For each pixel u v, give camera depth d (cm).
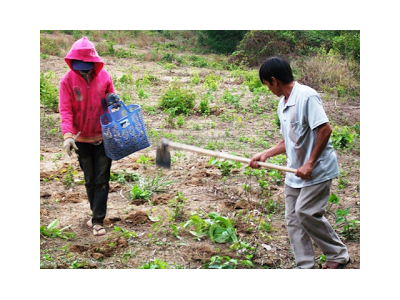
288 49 2184
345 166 770
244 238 509
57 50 2052
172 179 682
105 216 548
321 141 406
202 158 783
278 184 670
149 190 629
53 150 812
